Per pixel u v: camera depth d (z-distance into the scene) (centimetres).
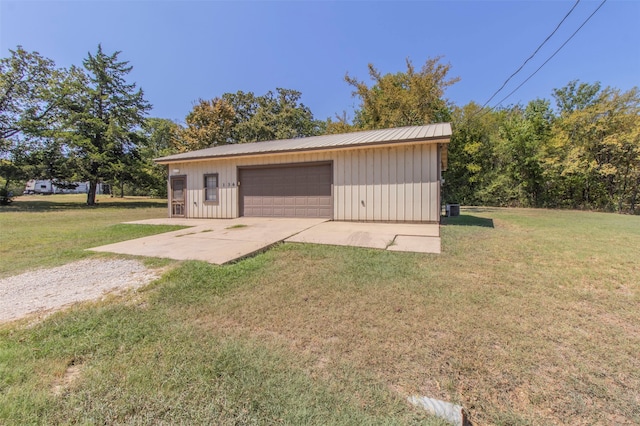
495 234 612
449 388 157
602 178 1524
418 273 352
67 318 244
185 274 352
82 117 2000
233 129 2628
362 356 187
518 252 451
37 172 2006
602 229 706
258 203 1000
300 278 339
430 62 1631
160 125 3138
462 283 318
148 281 338
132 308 264
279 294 293
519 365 176
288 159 938
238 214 1026
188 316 247
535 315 242
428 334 213
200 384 161
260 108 2814
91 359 187
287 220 873
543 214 1184
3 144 1764
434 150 761
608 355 186
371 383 161
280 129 2689
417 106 1623
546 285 312
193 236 626
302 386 158
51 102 1886
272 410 142
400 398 149
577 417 137
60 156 2009
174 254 454
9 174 1922
